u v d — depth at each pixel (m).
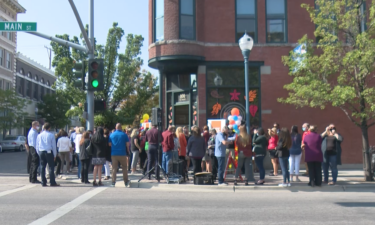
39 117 51.69
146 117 22.02
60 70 32.16
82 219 7.31
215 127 15.26
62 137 14.79
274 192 11.22
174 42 16.75
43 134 11.92
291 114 17.25
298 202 9.44
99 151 12.12
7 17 44.72
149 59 17.61
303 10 17.58
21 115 40.38
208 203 9.22
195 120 17.86
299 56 13.52
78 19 13.04
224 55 17.31
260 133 12.19
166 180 12.70
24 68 51.00
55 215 7.64
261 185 11.82
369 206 8.88
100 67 13.98
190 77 18.28
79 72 14.09
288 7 17.56
